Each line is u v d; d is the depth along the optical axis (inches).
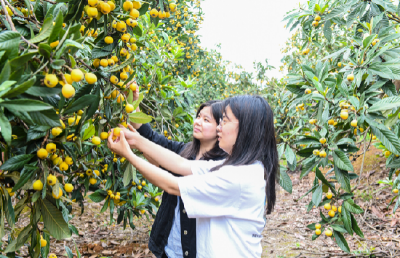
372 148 262.4
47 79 35.6
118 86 54.5
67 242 146.3
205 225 52.2
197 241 53.5
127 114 56.2
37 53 37.3
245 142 53.0
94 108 46.9
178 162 63.6
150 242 68.7
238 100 54.8
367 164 244.4
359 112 90.7
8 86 29.1
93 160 79.9
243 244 49.3
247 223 49.5
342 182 94.0
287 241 161.6
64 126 44.3
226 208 49.5
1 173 44.4
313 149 100.3
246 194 48.9
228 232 49.6
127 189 108.5
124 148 53.4
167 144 87.0
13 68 33.1
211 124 75.8
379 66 94.6
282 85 270.8
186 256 59.1
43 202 46.1
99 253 141.8
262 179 51.2
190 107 158.4
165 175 50.9
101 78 53.9
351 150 99.3
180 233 62.8
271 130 55.0
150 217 193.2
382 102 86.2
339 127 103.8
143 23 144.6
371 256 136.4
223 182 48.7
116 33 54.8
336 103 100.2
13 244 47.1
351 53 115.0
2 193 44.8
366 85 100.3
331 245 153.8
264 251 149.7
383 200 195.5
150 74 132.8
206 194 48.9
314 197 102.3
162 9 68.0
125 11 54.6
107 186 94.6
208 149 78.4
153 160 65.3
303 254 144.7
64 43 37.1
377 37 105.4
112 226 176.2
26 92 35.0
